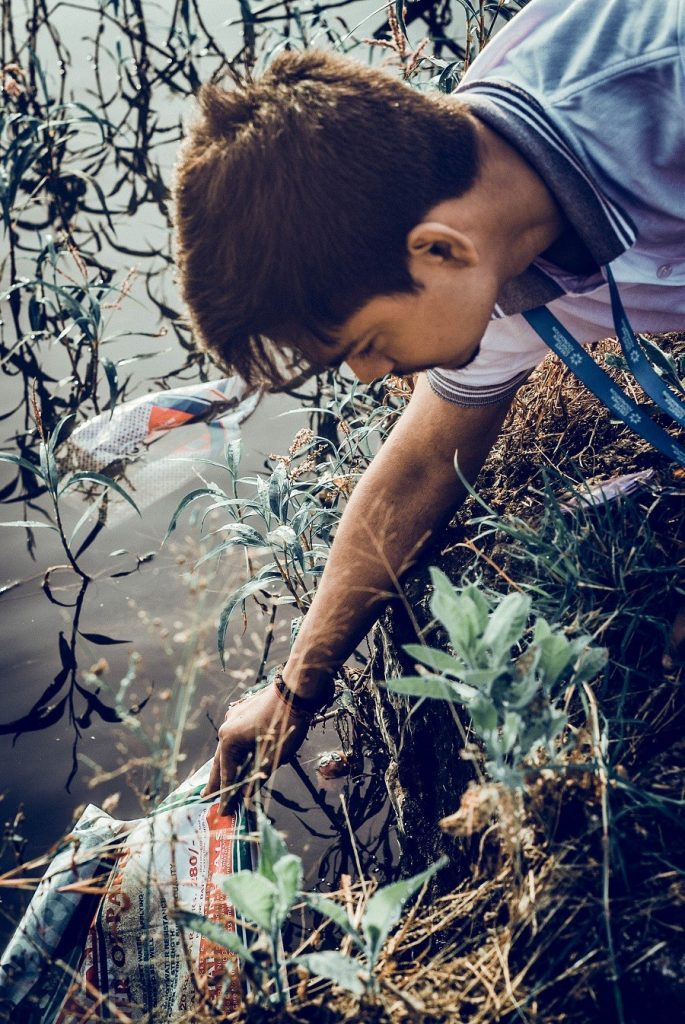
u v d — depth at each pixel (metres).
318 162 1.04
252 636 2.18
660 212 1.23
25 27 4.50
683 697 1.45
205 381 2.99
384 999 1.16
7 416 2.92
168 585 2.38
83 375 3.04
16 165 3.20
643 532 1.69
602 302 1.37
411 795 1.87
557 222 1.19
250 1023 1.21
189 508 2.55
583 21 1.22
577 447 2.05
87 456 2.67
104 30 4.61
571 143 1.15
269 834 1.09
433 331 1.14
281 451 2.71
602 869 1.23
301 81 1.09
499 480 2.01
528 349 1.43
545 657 1.11
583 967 1.19
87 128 4.13
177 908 1.14
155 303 3.33
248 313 1.10
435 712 1.76
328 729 2.11
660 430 1.46
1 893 1.80
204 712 2.11
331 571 1.56
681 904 1.21
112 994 1.46
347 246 1.05
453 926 1.37
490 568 1.79
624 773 1.28
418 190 1.07
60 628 2.30
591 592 1.57
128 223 3.71
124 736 2.08
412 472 1.54
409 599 1.84
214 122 1.10
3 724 2.11
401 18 2.91
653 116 1.17
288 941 1.73
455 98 1.20
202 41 4.45
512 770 1.11
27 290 3.38
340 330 1.12
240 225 1.05
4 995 1.51
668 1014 1.15
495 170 1.14
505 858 1.31
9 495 2.66
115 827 1.68
